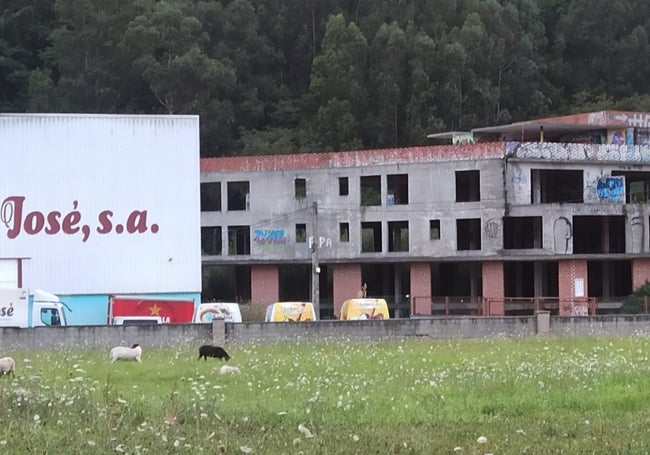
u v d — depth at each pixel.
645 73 110.12
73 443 16.44
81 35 96.56
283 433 18.36
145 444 16.42
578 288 71.69
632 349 37.44
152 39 93.94
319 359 33.84
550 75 111.38
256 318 66.38
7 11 105.94
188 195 56.97
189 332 41.94
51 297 49.09
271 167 75.94
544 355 34.91
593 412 21.66
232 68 96.88
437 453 17.02
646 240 73.62
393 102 93.31
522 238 76.62
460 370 29.80
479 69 99.19
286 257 75.38
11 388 22.47
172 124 57.00
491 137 81.56
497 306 69.81
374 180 75.62
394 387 25.72
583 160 73.06
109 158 56.28
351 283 75.00
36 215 55.50
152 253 56.41
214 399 21.80
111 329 41.03
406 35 96.06
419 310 72.56
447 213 72.56
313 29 105.88
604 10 110.56
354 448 17.00
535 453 16.98
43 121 55.72
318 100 100.44
